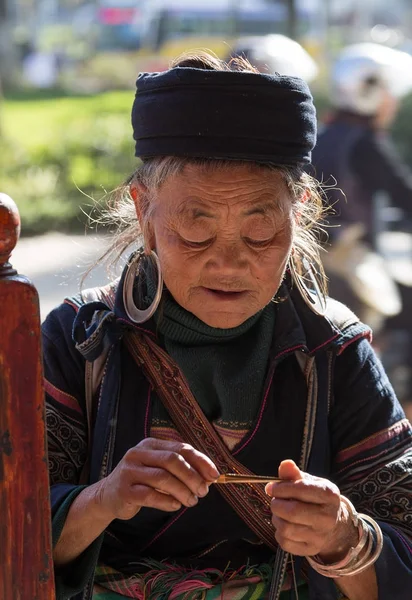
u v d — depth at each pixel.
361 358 1.99
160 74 1.78
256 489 1.93
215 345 1.93
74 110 20.70
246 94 1.73
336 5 35.22
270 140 1.75
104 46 36.50
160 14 30.41
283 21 28.41
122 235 2.04
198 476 1.66
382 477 1.95
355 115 5.62
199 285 1.82
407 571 1.85
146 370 1.95
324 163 5.61
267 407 1.94
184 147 1.75
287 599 1.96
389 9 36.50
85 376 1.96
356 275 5.60
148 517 1.96
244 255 1.79
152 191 1.84
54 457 1.93
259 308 1.85
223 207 1.76
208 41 27.83
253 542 1.98
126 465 1.71
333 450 2.01
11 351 1.48
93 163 13.84
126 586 1.95
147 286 1.96
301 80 1.79
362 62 5.61
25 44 35.66
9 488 1.50
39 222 11.57
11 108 23.52
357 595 1.87
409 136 13.89
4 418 1.49
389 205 5.93
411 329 5.77
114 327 1.94
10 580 1.52
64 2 44.44
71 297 2.05
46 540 1.53
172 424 1.94
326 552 1.78
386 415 1.98
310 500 1.68
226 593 1.92
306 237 2.03
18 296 1.47
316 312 1.98
